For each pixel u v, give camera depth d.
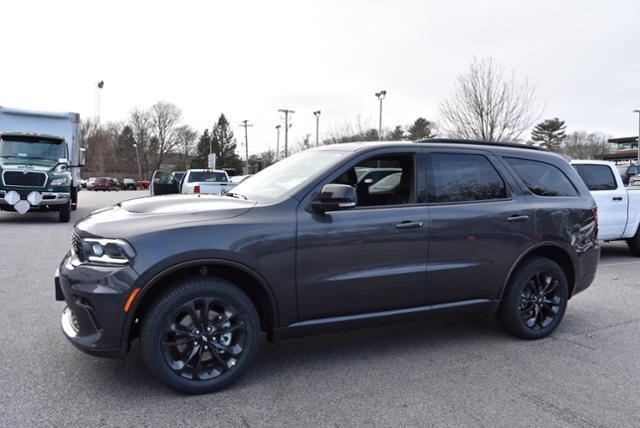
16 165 13.04
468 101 22.70
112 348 3.27
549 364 4.13
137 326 3.53
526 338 4.70
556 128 71.69
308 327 3.79
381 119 40.34
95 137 94.00
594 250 5.12
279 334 3.72
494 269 4.46
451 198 4.35
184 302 3.38
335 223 3.81
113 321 3.23
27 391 3.44
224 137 93.81
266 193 4.08
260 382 3.69
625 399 3.50
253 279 3.63
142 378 3.68
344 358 4.20
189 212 3.58
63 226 13.04
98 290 3.23
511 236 4.52
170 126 96.62
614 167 9.47
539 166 4.94
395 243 4.01
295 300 3.70
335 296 3.83
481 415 3.24
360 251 3.88
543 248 4.82
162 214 3.54
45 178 13.20
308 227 3.71
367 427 3.07
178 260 3.31
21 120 14.99
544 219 4.71
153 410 3.22
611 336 4.88
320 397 3.46
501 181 4.64
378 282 3.96
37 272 7.18
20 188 12.98
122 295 3.21
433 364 4.09
